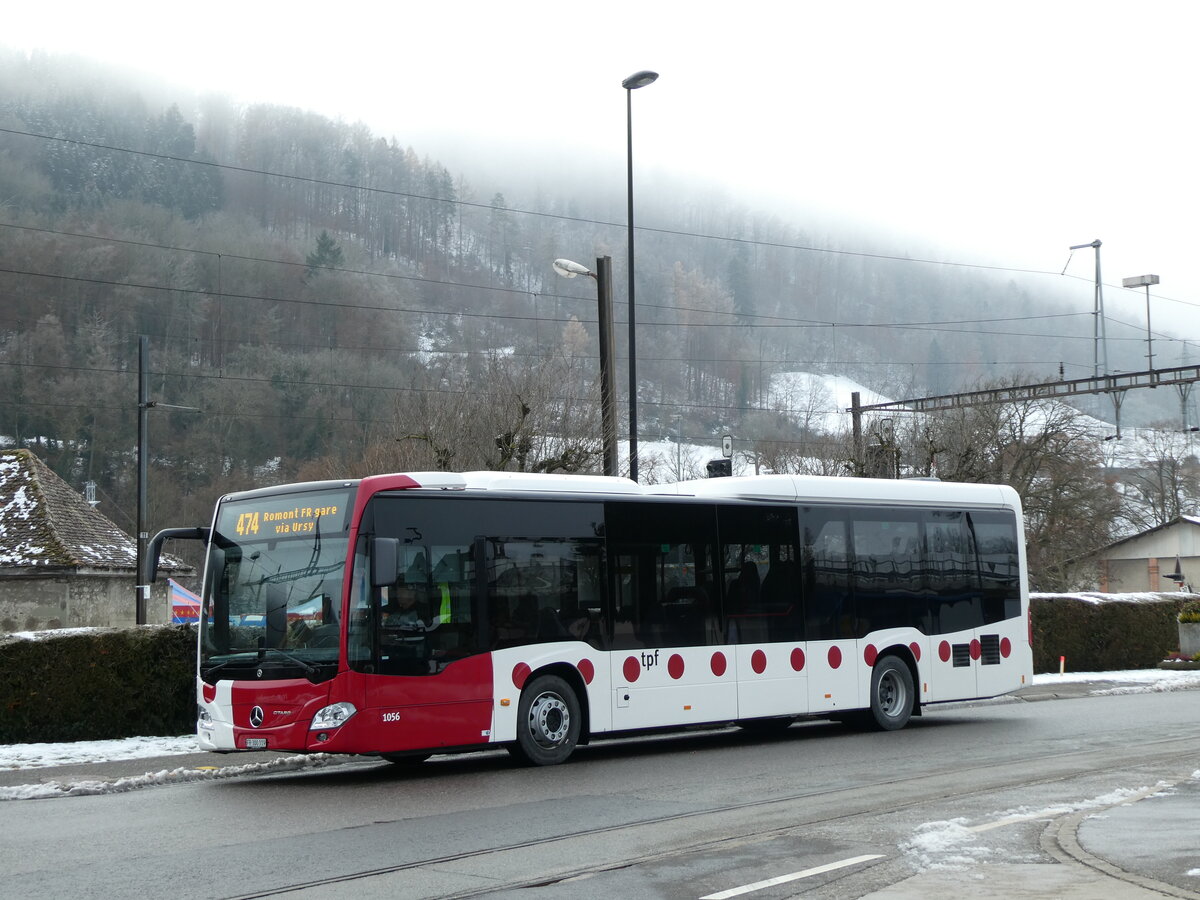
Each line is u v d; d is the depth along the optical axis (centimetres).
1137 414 11881
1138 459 8038
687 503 1777
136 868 953
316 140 13738
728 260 12581
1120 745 1702
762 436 6325
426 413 3131
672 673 1719
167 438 6294
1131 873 841
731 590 1803
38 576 3462
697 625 1756
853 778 1414
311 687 1434
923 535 2056
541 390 3058
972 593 2103
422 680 1490
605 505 1695
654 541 1733
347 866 951
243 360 6384
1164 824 1023
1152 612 3572
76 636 1883
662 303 10044
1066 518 5350
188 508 6100
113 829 1143
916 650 2012
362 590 1463
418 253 10475
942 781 1366
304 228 10194
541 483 1647
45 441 6300
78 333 6312
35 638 1861
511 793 1345
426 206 11019
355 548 1466
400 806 1261
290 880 902
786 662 1845
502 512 1595
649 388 7419
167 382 6362
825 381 9238
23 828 1159
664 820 1143
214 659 1514
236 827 1143
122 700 1903
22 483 3747
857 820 1109
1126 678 3066
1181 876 830
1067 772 1413
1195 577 6438
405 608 1492
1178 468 7900
